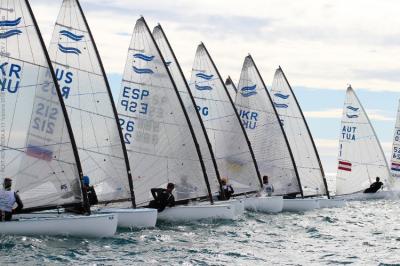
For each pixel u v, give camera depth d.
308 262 37.03
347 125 87.62
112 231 40.53
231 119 63.88
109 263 33.91
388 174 88.50
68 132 40.56
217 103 63.50
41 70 40.25
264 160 70.44
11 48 39.69
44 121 40.22
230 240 44.41
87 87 47.09
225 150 63.66
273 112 70.88
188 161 52.78
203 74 63.19
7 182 37.91
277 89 74.31
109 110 47.53
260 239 45.81
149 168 52.50
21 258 33.50
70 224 38.94
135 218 45.69
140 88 52.91
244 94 70.44
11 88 39.62
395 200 86.50
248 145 64.19
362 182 87.81
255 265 35.66
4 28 39.62
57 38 46.44
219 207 52.69
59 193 40.31
